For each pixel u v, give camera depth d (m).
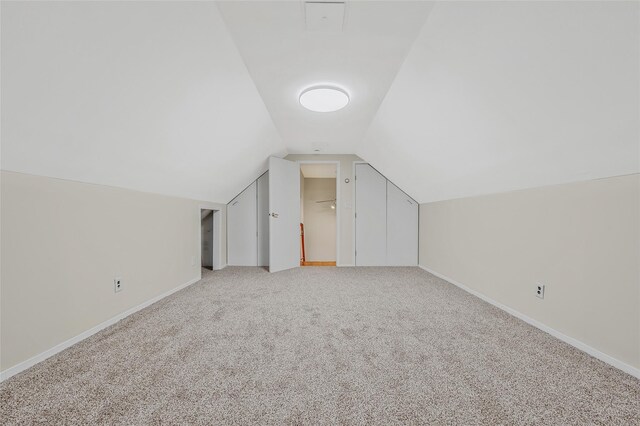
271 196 4.02
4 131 1.21
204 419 1.12
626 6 0.92
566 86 1.28
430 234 4.16
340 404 1.22
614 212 1.53
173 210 2.98
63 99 1.27
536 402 1.23
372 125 3.18
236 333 1.93
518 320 2.21
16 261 1.43
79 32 1.08
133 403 1.21
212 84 1.89
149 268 2.56
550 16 1.09
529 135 1.71
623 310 1.48
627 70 1.07
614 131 1.30
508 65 1.40
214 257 4.26
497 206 2.56
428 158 2.97
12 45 0.98
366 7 1.39
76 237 1.79
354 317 2.25
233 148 3.07
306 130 3.43
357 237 4.67
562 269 1.86
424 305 2.56
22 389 1.29
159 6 1.19
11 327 1.41
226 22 1.49
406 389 1.32
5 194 1.38
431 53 1.67
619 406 1.20
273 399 1.25
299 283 3.40
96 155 1.72
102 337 1.86
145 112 1.69
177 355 1.62
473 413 1.16
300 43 1.68
